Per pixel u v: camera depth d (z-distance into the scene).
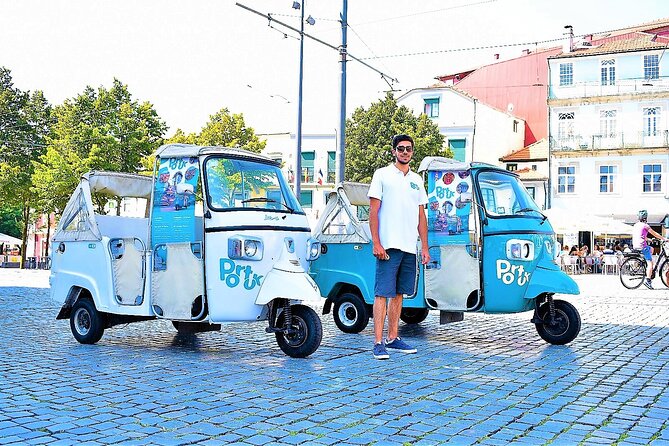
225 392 5.73
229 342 8.71
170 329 9.98
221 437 4.43
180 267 7.72
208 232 7.46
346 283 9.65
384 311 7.50
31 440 4.34
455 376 6.45
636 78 45.03
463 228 8.69
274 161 8.30
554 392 5.77
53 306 13.41
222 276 7.41
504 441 4.38
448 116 52.38
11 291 17.70
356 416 4.96
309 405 5.28
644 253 18.38
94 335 8.45
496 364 7.11
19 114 45.62
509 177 8.98
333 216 9.82
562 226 33.75
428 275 8.82
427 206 8.95
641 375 6.53
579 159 45.94
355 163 42.12
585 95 46.25
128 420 4.82
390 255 7.50
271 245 7.53
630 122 45.06
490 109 51.47
